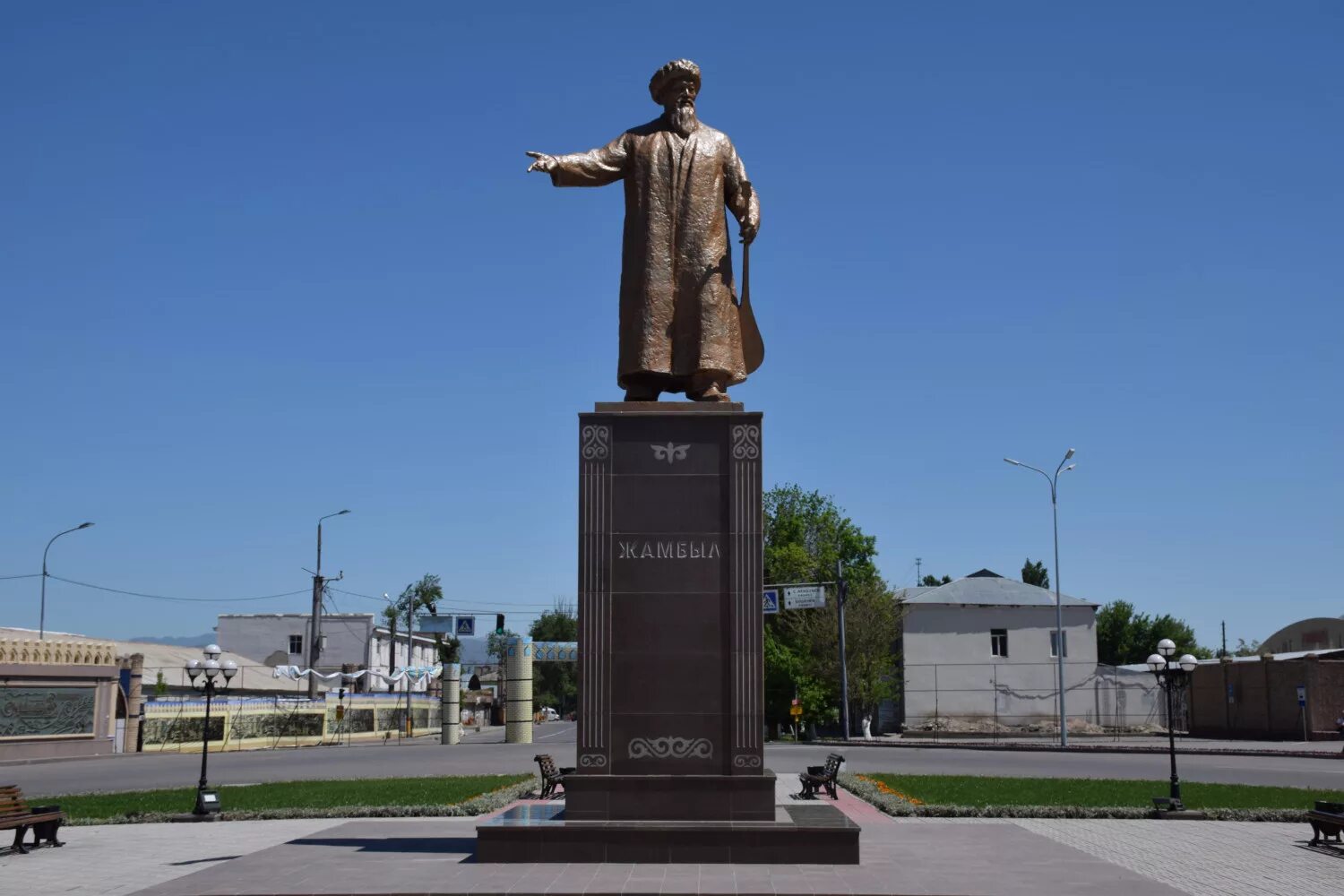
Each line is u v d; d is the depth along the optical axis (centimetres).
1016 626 6350
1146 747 4431
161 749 5047
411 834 1859
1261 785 2873
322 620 8881
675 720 1569
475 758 4109
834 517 7850
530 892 1284
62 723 4494
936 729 6197
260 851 1644
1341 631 7069
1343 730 5231
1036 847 1694
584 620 1592
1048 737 5972
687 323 1702
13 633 6059
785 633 6762
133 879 1531
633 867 1432
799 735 6244
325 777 3309
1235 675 5938
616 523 1611
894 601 6512
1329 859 1681
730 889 1299
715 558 1603
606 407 1652
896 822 2094
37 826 1853
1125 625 10450
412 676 7706
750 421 1634
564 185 1736
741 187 1736
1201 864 1636
